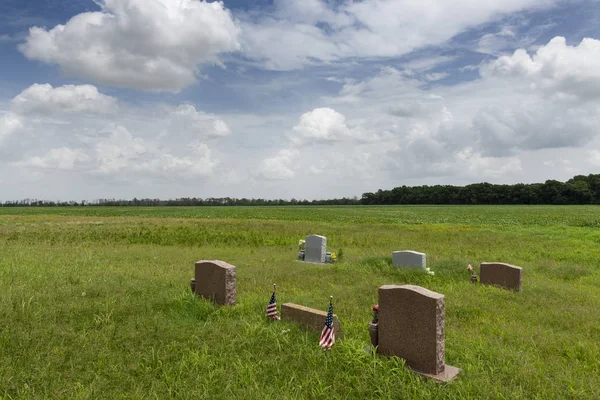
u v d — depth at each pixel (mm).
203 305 9094
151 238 25922
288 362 6328
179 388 5422
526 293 12156
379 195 163500
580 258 19672
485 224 45156
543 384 5707
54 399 5016
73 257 15961
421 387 5590
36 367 5719
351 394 5445
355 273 14930
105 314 8078
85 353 6266
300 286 12570
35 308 8070
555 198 122438
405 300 6324
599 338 8172
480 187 139625
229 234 29859
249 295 10805
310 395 5426
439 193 147000
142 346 6664
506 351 6875
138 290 10141
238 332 7434
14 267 12594
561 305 10750
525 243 25516
